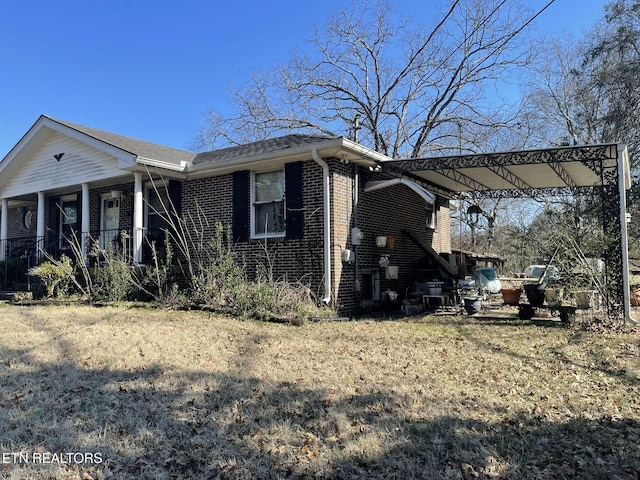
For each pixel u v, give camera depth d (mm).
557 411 3906
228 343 6480
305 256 9828
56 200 14703
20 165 13773
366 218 10805
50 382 4680
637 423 3633
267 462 3031
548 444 3266
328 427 3555
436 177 11844
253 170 10742
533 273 14141
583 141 22203
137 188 11055
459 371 5129
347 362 5457
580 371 5125
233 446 3262
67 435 3426
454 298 10797
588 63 21469
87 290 10945
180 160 11750
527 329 7609
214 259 10328
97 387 4504
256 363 5402
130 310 9398
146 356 5668
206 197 11367
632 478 2799
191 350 6012
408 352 6023
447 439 3336
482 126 23531
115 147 10883
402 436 3387
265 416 3764
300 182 9969
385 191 11742
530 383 4691
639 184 18312
